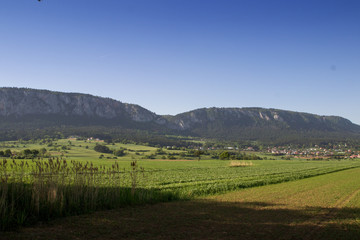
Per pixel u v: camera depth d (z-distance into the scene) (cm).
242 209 1458
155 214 1291
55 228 1024
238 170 5097
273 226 1130
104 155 14712
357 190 2312
